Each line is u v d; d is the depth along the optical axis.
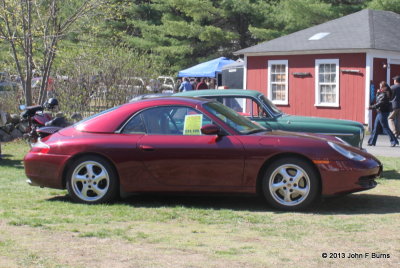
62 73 19.58
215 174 7.62
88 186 7.91
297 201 7.50
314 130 10.53
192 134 7.79
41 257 5.29
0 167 11.91
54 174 8.00
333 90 22.81
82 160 7.89
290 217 7.17
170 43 39.22
